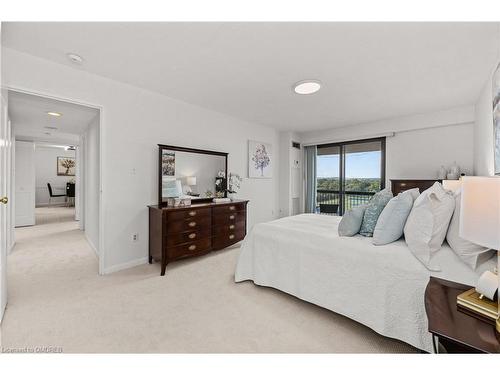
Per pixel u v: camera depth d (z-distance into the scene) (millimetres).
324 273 1894
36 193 8477
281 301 2113
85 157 4445
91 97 2549
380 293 1568
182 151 3402
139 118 2961
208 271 2793
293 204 5492
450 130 3686
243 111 3869
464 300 928
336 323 1789
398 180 3787
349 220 1957
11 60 2059
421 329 1388
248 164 4570
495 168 2320
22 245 3738
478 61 2213
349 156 5000
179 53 2123
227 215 3508
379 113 3914
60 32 1825
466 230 935
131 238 2924
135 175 2947
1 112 1781
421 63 2252
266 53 2100
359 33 1799
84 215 4805
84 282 2451
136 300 2100
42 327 1691
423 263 1434
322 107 3621
